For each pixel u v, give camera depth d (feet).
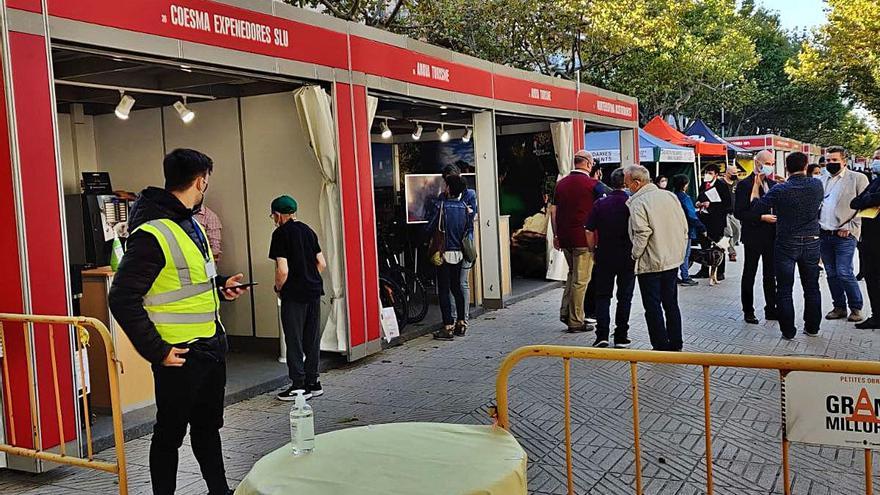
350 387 22.03
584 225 26.22
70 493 14.69
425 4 55.36
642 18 63.52
